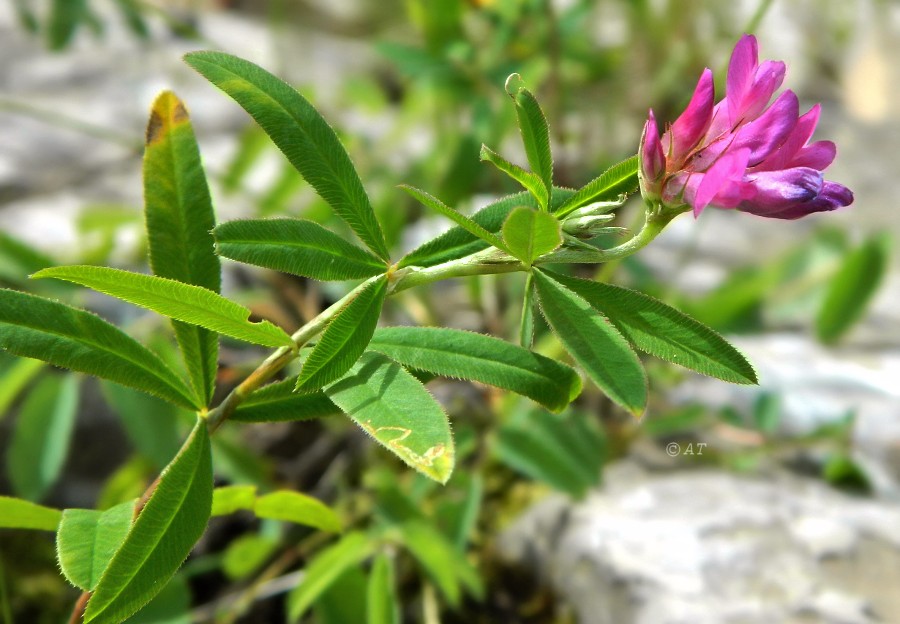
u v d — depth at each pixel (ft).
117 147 1.97
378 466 1.41
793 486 1.34
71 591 1.30
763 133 0.87
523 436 1.29
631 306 0.91
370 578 1.18
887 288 1.82
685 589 1.19
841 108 2.51
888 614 1.16
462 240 0.94
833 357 1.61
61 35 1.65
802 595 1.18
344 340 0.90
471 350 0.92
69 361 0.91
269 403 0.94
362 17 2.67
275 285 1.57
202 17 2.49
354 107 2.05
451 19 1.59
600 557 1.23
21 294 0.91
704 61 1.89
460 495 1.34
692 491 1.30
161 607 1.14
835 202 0.86
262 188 1.82
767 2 1.31
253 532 1.36
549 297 0.91
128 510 0.93
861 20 2.68
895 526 1.26
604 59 1.82
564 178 1.71
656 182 0.89
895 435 1.42
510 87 0.91
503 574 1.30
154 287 0.88
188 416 1.28
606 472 1.34
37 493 1.23
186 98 2.13
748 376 0.89
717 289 1.58
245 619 1.30
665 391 1.50
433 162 1.68
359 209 0.92
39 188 1.84
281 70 2.23
